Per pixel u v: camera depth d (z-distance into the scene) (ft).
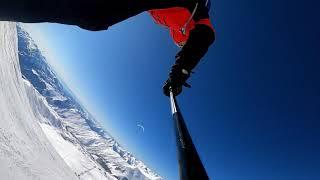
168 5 7.00
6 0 4.56
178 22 7.78
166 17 7.91
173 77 7.66
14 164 16.22
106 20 5.96
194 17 7.64
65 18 5.45
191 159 2.38
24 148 22.09
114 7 5.79
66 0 5.09
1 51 38.11
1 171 13.32
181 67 7.54
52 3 4.98
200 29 7.52
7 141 18.51
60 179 26.55
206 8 7.72
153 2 6.57
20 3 4.69
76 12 5.39
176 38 8.45
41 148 31.45
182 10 7.52
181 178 2.17
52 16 5.25
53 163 31.91
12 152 17.79
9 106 27.89
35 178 18.37
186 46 7.54
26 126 31.78
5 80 33.78
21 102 40.55
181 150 2.68
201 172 2.20
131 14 6.34
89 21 5.77
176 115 4.09
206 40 7.54
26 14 4.92
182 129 3.33
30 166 19.52
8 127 21.45
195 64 7.69
